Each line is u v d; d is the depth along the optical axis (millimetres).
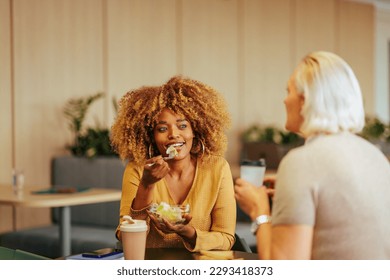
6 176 5434
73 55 5898
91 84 6043
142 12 6512
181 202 2277
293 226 1584
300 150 1651
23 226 5629
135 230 1816
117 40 6273
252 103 7707
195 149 2307
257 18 7758
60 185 5477
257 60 7770
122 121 2322
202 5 7137
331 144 1635
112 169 5160
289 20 8148
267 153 6859
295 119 1729
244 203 1834
